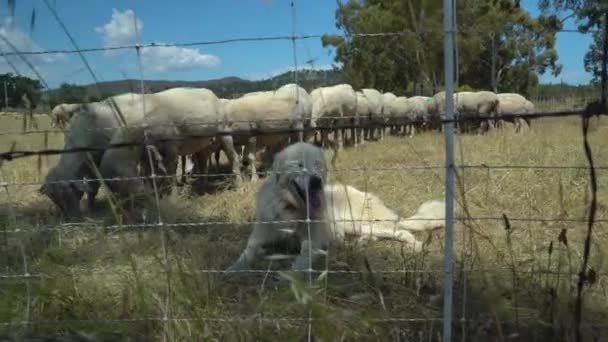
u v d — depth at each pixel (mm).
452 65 2344
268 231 4355
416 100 21750
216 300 3031
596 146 8523
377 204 5172
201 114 7883
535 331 2705
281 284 3645
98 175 2986
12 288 3256
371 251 4434
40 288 3180
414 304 3180
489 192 5988
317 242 4262
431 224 5023
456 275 3311
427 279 3578
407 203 6324
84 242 4520
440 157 9227
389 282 3445
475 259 3395
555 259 3916
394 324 2865
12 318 3025
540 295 3025
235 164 9203
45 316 3090
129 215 3848
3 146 3232
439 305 3129
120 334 2873
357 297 3189
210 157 10648
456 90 2408
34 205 6688
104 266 3805
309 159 4184
